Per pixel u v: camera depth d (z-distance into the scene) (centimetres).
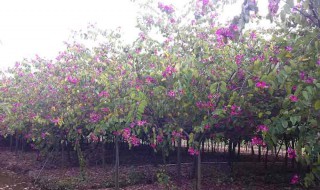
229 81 517
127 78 635
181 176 844
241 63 519
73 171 925
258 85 442
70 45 809
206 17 594
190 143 561
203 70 527
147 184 799
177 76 512
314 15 343
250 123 554
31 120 857
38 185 853
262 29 598
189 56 558
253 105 533
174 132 563
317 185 732
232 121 554
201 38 571
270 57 472
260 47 559
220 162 1058
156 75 552
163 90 543
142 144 1154
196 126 538
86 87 722
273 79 429
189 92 519
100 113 680
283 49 435
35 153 1278
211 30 561
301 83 406
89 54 773
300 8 354
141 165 986
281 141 815
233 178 844
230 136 700
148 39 612
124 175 841
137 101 549
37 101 857
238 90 521
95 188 770
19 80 965
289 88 414
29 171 977
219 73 523
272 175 854
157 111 579
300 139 399
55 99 820
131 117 558
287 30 430
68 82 744
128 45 727
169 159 1066
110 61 716
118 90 639
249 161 1102
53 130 901
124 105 614
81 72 727
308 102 379
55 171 935
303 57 400
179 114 568
